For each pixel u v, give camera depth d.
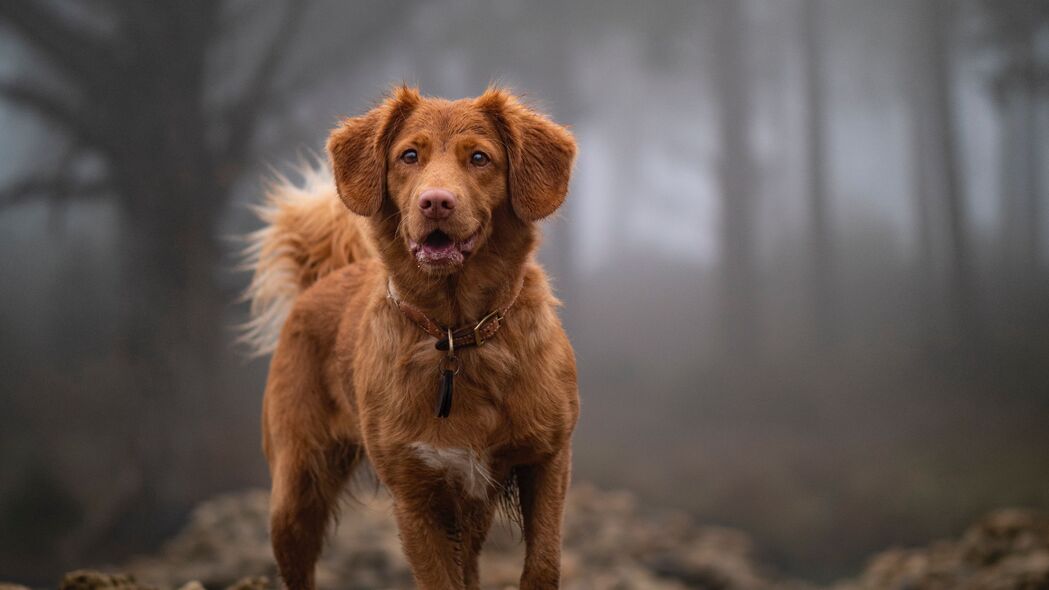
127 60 20.92
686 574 9.66
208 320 20.91
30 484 19.53
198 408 20.61
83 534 18.53
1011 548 8.55
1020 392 24.94
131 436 19.92
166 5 20.77
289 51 22.80
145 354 20.56
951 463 20.52
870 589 8.91
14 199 21.94
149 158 20.89
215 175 21.09
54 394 24.69
